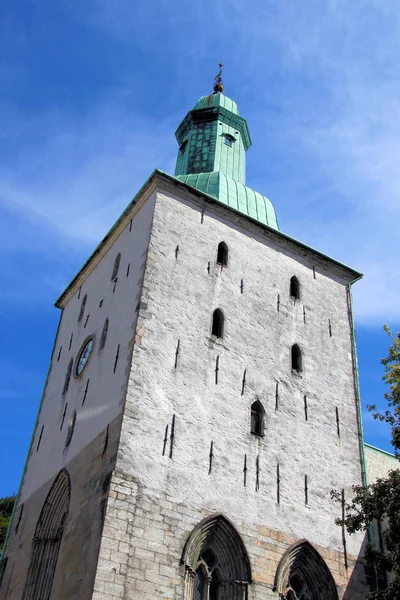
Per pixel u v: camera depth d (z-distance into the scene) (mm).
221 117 42125
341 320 35656
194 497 25484
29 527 31344
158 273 29906
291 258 35656
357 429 32312
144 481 24703
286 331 32750
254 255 34062
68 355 35781
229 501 26250
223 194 36406
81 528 25141
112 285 33156
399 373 26703
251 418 29047
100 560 22516
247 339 30969
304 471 29125
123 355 28109
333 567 27484
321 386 32312
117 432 25578
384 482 25078
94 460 26641
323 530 28125
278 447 28953
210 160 39969
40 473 32625
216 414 27891
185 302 29891
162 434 26047
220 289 31516
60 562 25797
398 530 23625
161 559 23609
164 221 31703
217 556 25516
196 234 32438
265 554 26000
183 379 27812
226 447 27391
